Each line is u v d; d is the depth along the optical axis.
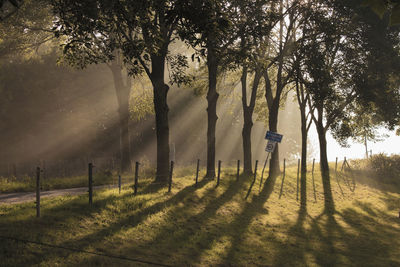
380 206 21.89
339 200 22.84
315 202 21.41
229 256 10.50
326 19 24.66
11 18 23.98
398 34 26.14
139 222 12.08
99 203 12.84
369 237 14.40
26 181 22.38
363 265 10.52
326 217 17.92
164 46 17.34
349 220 17.75
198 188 18.86
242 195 19.53
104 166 37.62
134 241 10.42
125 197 14.49
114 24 13.16
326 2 24.77
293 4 25.16
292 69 25.67
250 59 19.75
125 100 31.61
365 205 21.81
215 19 10.76
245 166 26.23
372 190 27.55
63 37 26.98
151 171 27.59
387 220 18.23
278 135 22.58
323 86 24.55
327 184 27.23
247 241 12.34
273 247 11.97
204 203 16.52
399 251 12.41
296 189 23.80
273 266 9.97
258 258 10.62
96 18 11.38
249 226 14.38
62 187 20.75
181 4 10.02
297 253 11.50
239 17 20.70
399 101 29.67
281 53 25.83
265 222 15.41
